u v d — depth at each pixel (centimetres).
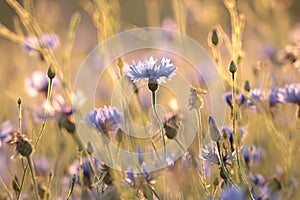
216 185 113
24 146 113
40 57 149
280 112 135
